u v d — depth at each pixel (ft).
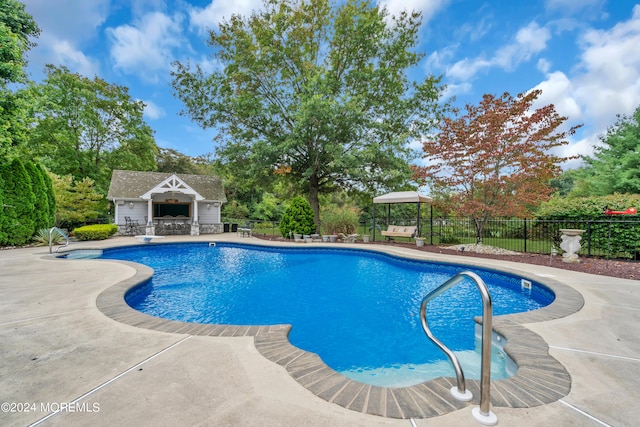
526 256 31.53
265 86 59.47
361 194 65.62
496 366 11.11
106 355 9.39
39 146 65.72
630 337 11.07
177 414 6.48
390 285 23.63
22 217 39.83
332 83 55.16
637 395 7.38
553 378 8.17
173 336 10.98
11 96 36.68
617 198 31.48
